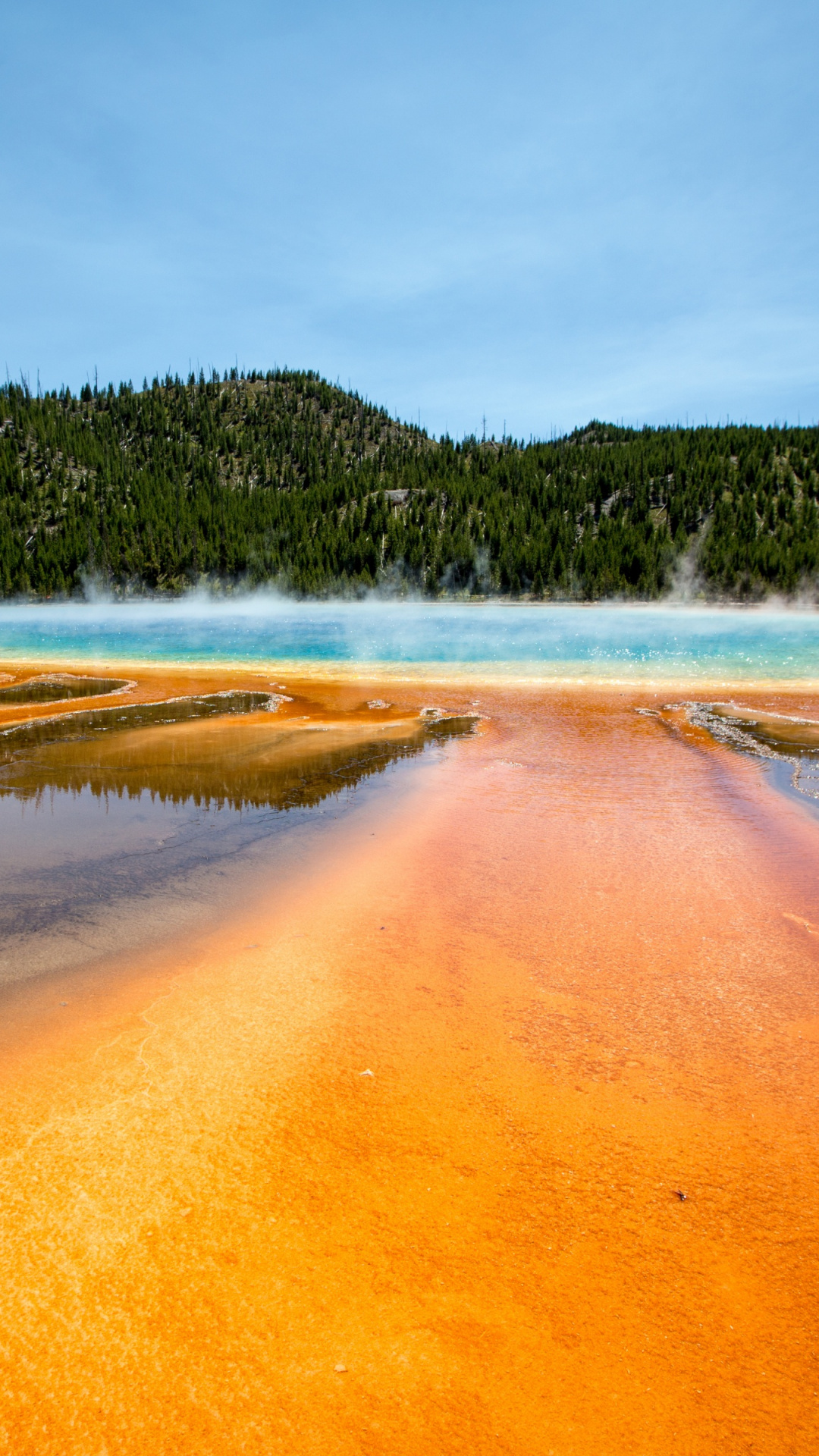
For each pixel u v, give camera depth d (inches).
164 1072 102.4
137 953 137.3
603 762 283.1
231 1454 56.2
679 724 357.7
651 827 207.0
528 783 254.4
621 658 664.4
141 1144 88.7
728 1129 92.6
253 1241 75.6
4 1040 109.6
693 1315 68.2
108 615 1679.4
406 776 264.4
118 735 336.5
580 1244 75.8
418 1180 84.0
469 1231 77.2
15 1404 60.3
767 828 205.2
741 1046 109.2
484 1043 110.0
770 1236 76.9
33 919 151.4
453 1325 67.1
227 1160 86.4
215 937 143.7
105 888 167.5
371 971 130.9
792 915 151.0
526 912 153.9
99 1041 109.6
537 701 427.8
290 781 258.4
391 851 189.9
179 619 1502.2
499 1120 94.0
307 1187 82.7
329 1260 73.5
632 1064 105.1
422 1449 56.5
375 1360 63.9
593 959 134.6
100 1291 70.0
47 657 686.5
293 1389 61.4
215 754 299.7
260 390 6156.5
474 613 1663.4
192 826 211.3
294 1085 100.2
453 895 162.7
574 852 187.9
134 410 5211.6
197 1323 66.9
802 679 510.3
